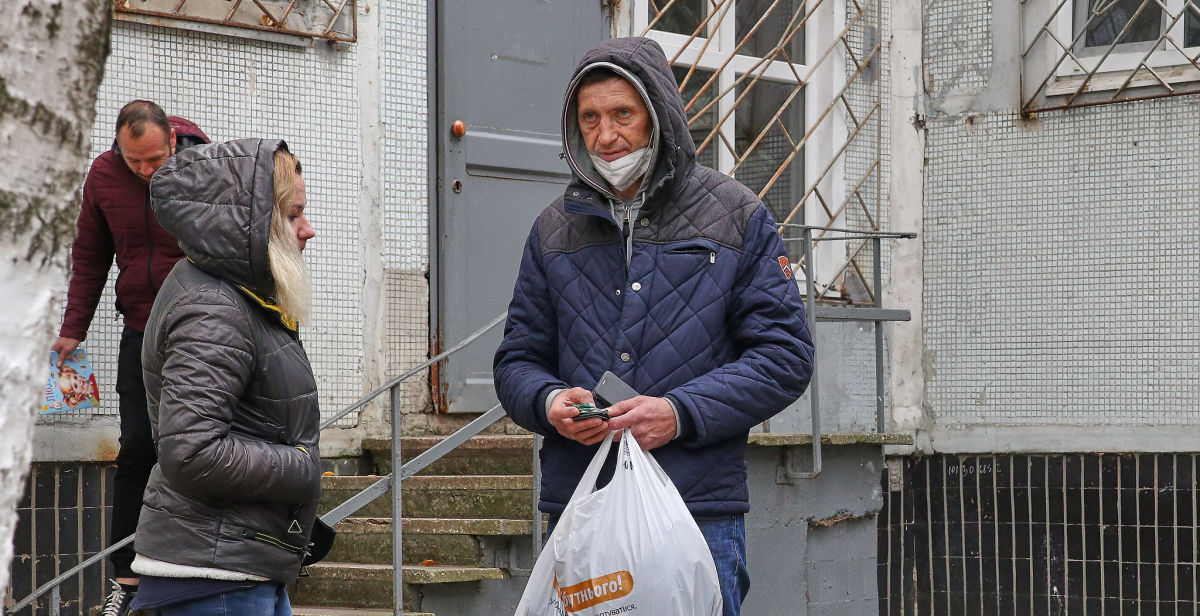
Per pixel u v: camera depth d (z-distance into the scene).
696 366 2.62
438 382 5.63
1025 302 6.51
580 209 2.71
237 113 5.13
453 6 5.73
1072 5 6.45
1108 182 6.30
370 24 5.51
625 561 2.47
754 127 6.56
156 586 2.55
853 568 5.45
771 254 2.68
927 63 6.84
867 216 6.83
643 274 2.65
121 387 4.05
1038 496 6.41
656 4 6.36
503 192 5.88
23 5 1.08
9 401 1.11
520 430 5.73
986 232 6.63
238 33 5.11
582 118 2.70
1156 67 6.18
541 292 2.82
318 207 5.34
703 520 2.62
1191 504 6.01
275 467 2.54
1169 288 6.12
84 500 4.64
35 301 1.12
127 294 4.06
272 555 2.61
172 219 2.56
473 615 4.40
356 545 4.78
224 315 2.52
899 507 6.74
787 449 5.17
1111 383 6.26
